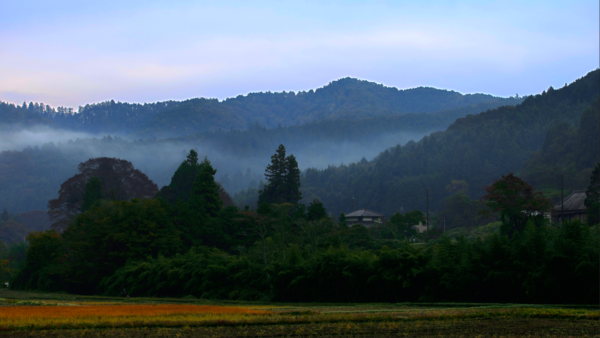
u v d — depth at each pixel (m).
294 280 50.00
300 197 109.62
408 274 44.41
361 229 77.94
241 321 28.72
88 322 27.91
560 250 39.25
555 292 38.62
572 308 34.72
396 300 45.12
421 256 45.50
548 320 28.61
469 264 42.88
